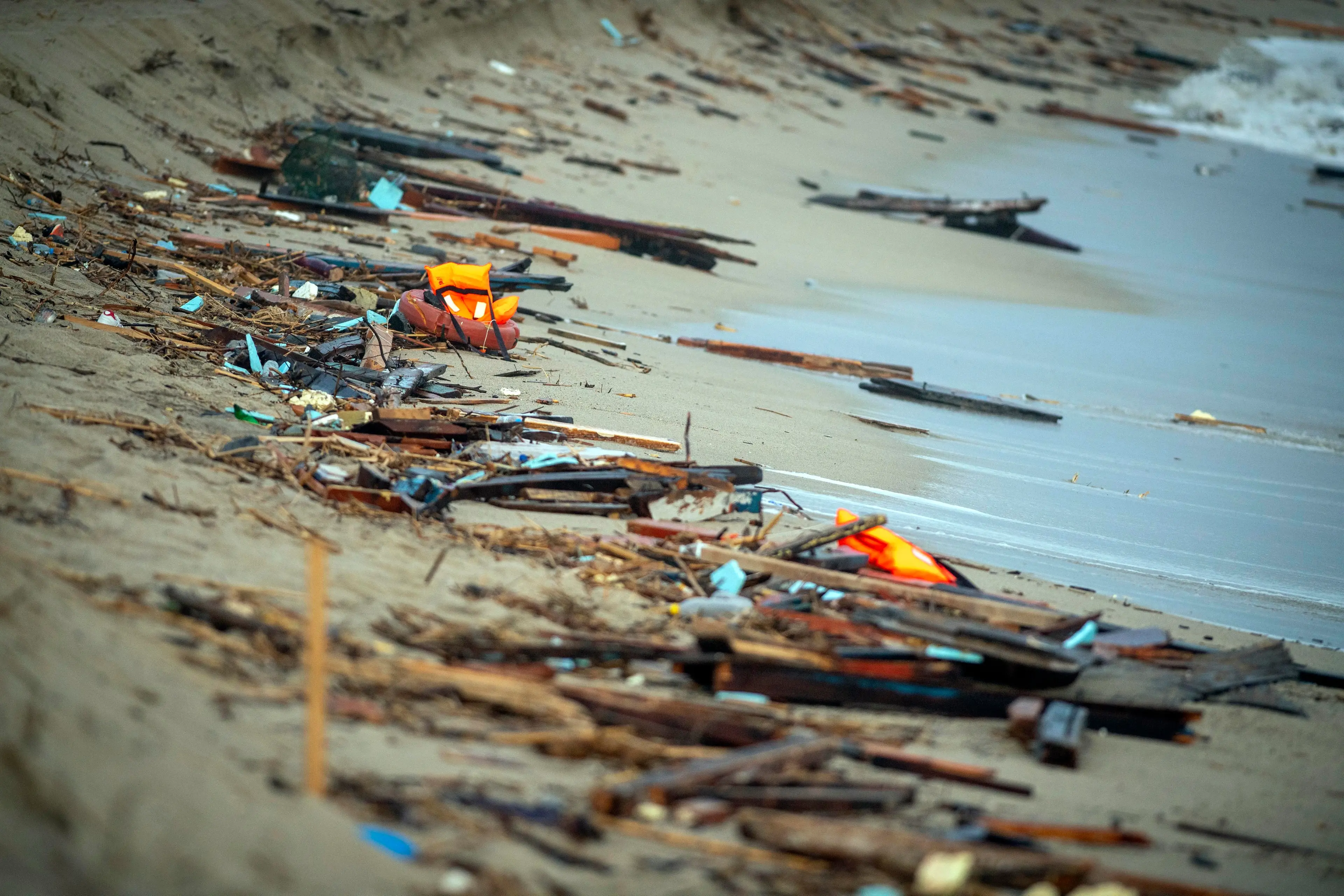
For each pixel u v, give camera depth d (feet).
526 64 387.55
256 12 287.28
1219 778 74.79
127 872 38.60
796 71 508.12
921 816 60.23
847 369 190.49
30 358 102.94
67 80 206.90
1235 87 641.40
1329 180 500.33
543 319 179.93
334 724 57.06
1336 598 123.95
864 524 99.09
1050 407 193.57
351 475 94.68
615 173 311.27
